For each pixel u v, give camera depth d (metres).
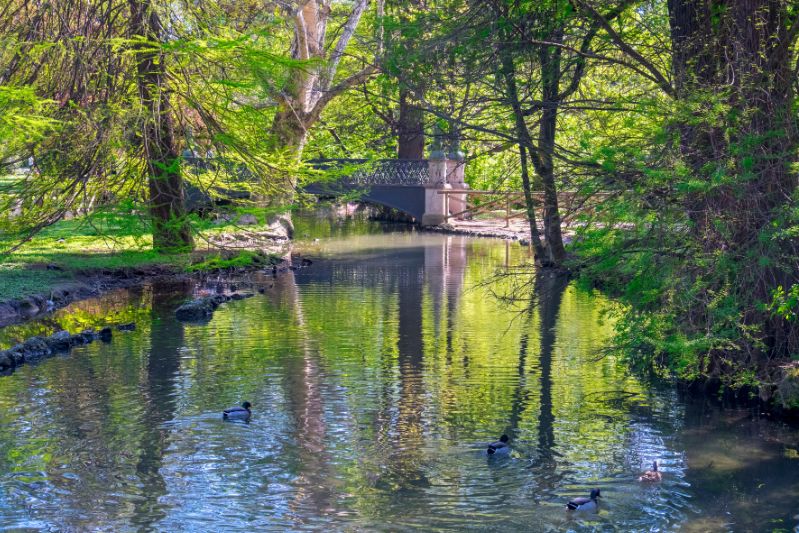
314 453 9.17
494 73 11.91
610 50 12.41
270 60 17.61
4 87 14.71
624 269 10.46
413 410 10.60
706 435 9.72
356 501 8.00
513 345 14.03
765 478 8.52
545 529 7.47
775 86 10.17
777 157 9.52
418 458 9.05
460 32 11.83
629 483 8.42
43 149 17.94
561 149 11.12
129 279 21.11
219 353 13.46
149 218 18.81
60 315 16.61
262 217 20.41
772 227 9.58
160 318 16.38
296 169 20.20
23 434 9.70
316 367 12.64
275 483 8.41
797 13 10.33
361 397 11.12
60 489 8.23
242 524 7.54
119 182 20.36
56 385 11.65
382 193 38.31
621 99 10.98
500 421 10.21
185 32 18.88
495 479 8.52
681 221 9.99
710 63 10.65
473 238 33.22
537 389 11.51
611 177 10.19
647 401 11.00
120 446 9.35
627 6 11.95
